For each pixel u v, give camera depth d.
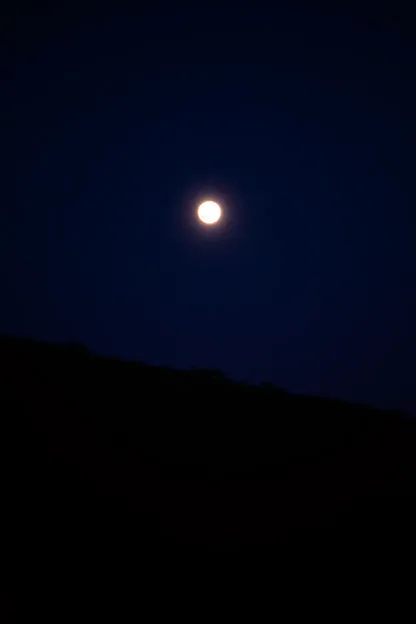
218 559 2.95
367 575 3.10
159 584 2.61
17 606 2.20
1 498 2.93
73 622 2.20
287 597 2.76
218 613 2.49
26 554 2.55
